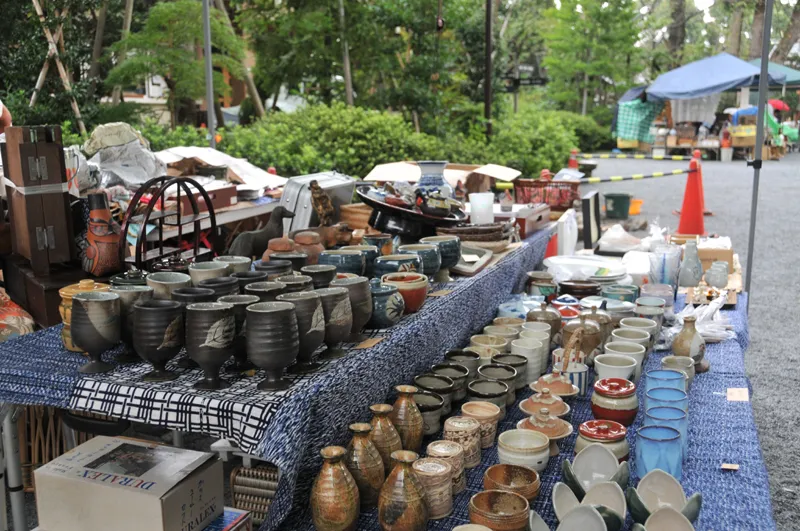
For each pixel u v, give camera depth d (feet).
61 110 29.73
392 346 7.13
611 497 5.89
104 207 9.80
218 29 34.73
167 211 11.84
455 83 50.03
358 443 5.96
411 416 6.66
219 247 15.42
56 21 28.30
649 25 112.47
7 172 10.64
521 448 6.46
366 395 6.76
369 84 44.01
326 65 42.98
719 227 34.12
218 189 14.44
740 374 9.34
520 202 20.01
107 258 9.77
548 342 9.34
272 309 5.69
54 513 5.95
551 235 16.42
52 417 10.03
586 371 8.39
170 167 15.96
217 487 6.31
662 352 10.11
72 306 6.06
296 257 8.14
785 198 44.01
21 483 7.82
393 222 11.12
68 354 6.70
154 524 5.64
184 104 41.24
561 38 102.53
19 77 29.37
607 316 9.75
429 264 9.04
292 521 5.86
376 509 5.96
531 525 5.49
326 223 11.76
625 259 13.32
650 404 7.44
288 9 42.98
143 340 5.77
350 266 7.87
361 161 31.94
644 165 72.95
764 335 18.61
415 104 42.01
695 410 8.20
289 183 12.83
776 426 13.10
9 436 7.65
